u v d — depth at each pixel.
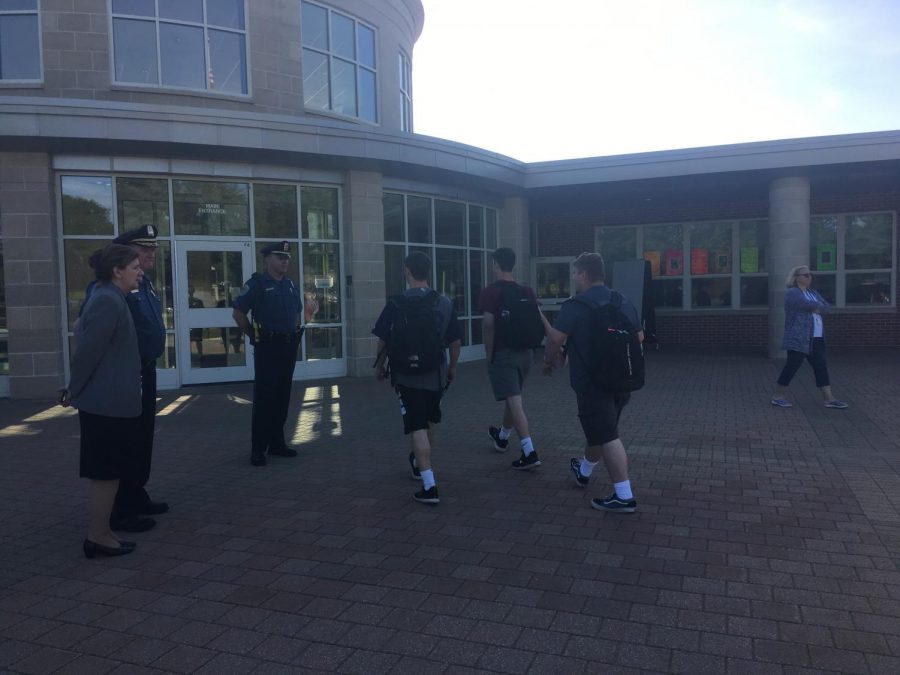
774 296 15.41
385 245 13.84
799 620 3.65
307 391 11.59
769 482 6.07
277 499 5.85
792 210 15.07
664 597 3.94
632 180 15.37
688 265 18.88
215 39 12.48
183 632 3.66
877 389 10.87
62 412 9.92
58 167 11.10
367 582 4.22
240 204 12.29
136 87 11.85
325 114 13.73
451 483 6.21
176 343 11.87
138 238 5.34
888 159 13.89
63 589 4.20
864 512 5.27
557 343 5.36
